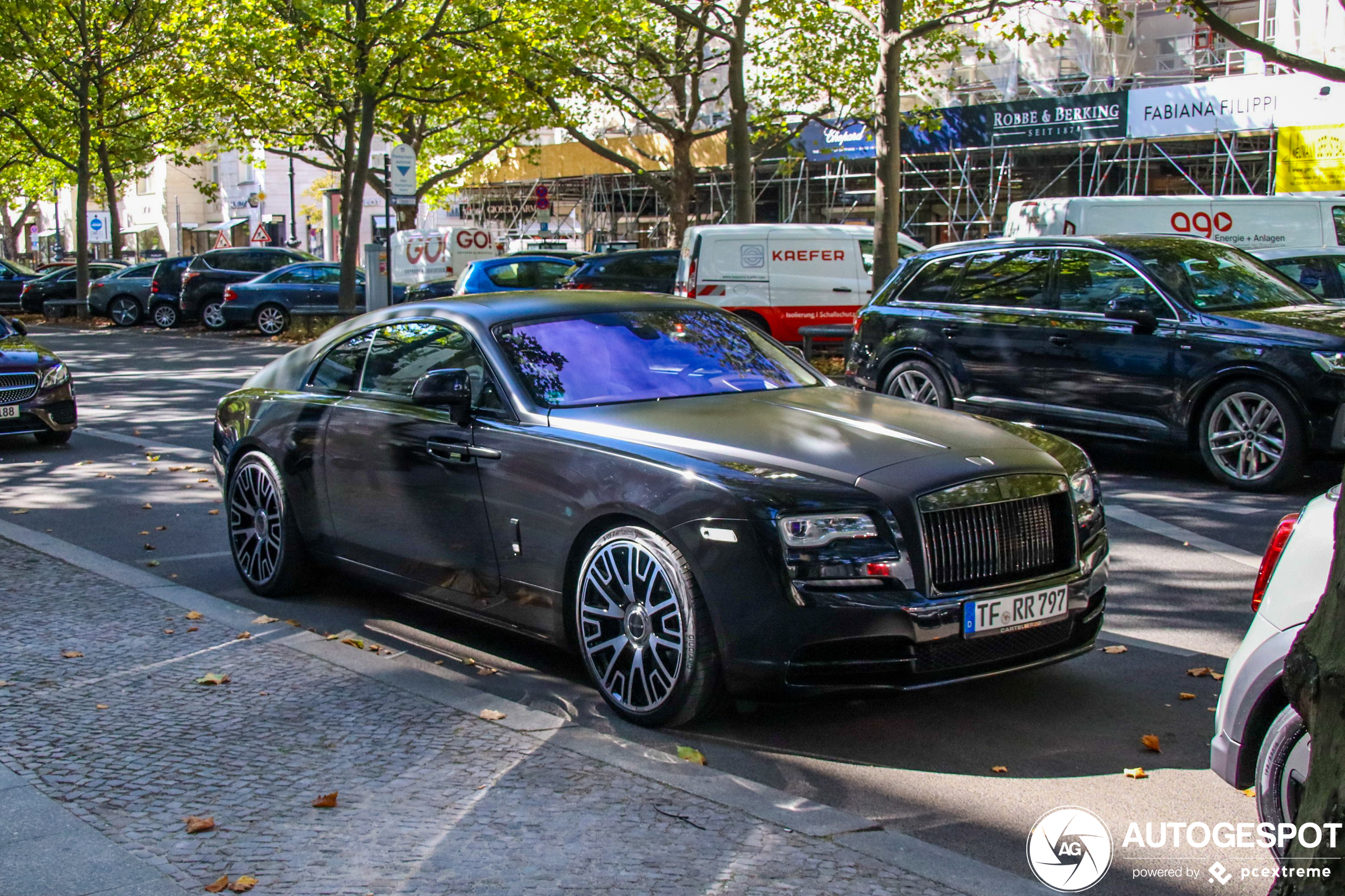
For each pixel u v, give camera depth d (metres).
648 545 4.46
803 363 5.93
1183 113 28.88
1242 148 29.47
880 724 4.60
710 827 3.52
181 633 5.48
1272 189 28.25
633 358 5.46
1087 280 10.12
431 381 5.17
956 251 11.24
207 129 37.34
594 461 4.69
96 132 35.69
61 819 3.57
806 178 38.66
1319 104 26.86
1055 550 4.54
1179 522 8.16
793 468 4.34
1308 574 3.14
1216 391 9.22
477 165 42.94
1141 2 31.30
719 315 6.07
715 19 26.55
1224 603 6.30
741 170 23.55
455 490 5.26
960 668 4.33
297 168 59.91
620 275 20.03
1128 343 9.64
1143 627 5.89
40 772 3.94
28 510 8.84
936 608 4.18
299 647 5.23
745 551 4.20
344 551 5.98
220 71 29.98
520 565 5.02
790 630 4.16
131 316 31.66
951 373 10.88
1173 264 9.80
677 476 4.41
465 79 24.38
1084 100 30.45
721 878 3.20
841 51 28.02
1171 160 29.66
